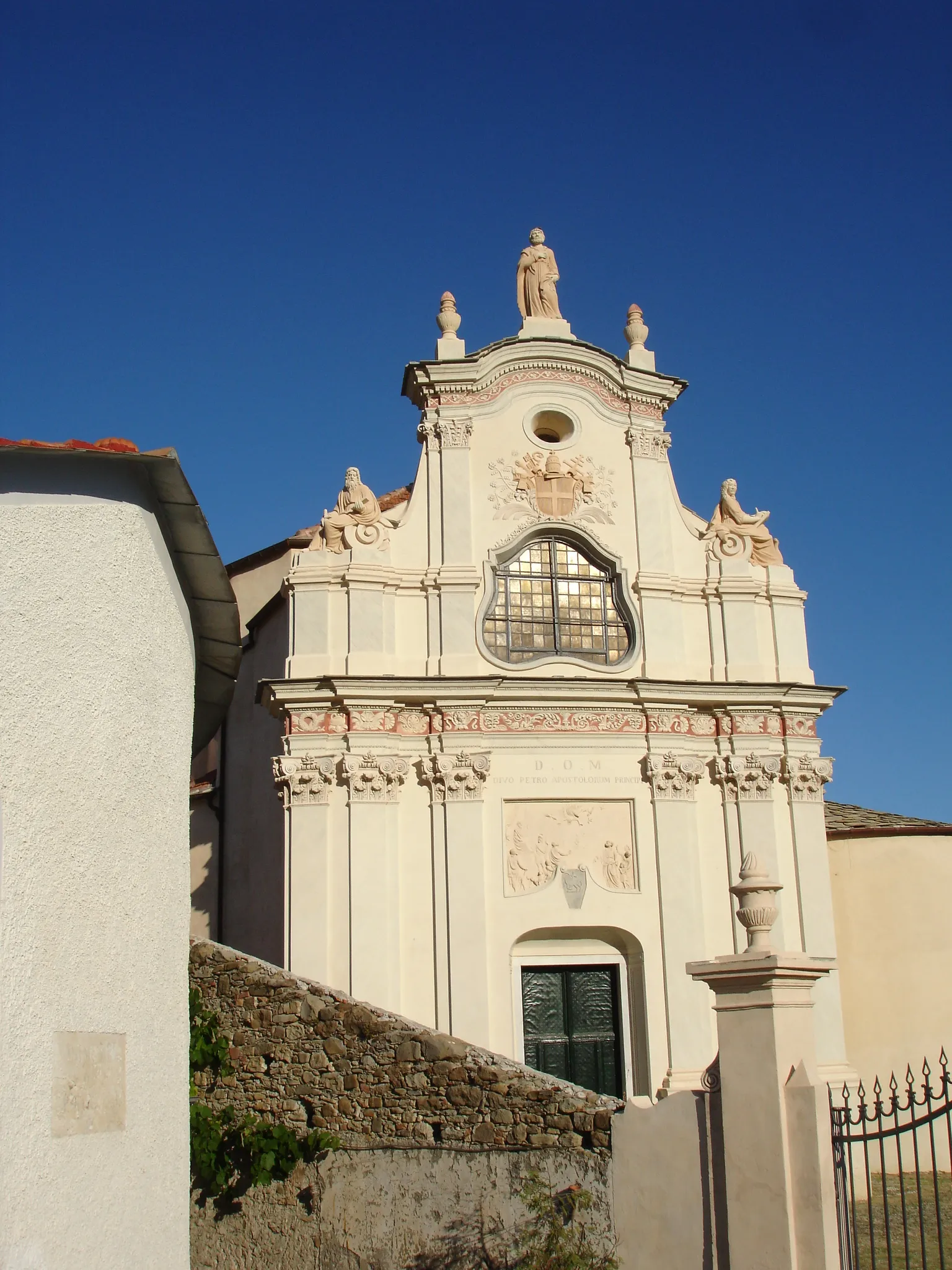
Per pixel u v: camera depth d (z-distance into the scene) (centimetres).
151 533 1010
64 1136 814
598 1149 1348
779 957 1217
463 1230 1407
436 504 2719
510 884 2508
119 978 909
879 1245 1659
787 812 2670
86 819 884
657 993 2484
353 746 2505
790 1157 1174
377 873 2448
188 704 1094
